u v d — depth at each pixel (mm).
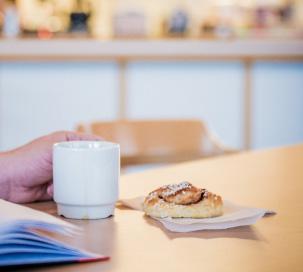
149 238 919
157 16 4816
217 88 4512
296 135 4684
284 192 1263
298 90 4652
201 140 2020
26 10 4480
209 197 1003
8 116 4219
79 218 1024
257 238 924
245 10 4805
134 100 4383
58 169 1026
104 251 856
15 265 780
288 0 4941
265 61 4562
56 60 4223
